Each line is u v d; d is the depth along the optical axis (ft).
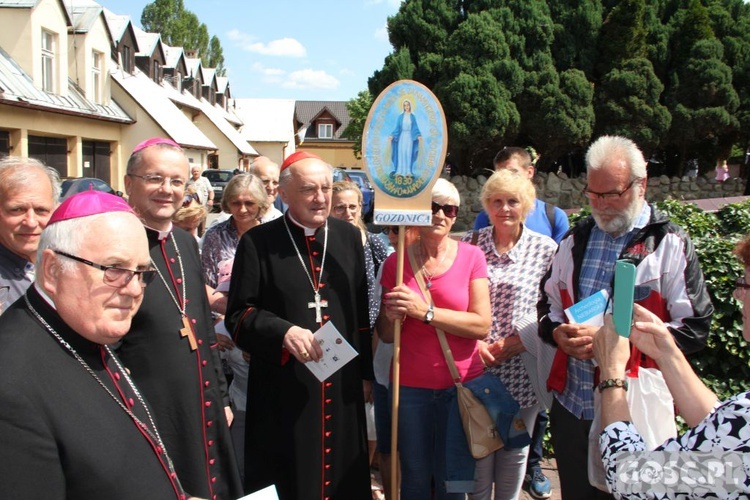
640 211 8.73
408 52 61.98
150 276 5.63
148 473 5.33
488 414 9.33
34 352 4.84
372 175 9.46
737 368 14.01
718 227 23.48
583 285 9.09
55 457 4.65
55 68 59.57
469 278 9.95
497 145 61.31
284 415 9.07
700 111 62.18
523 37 61.41
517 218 11.21
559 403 9.38
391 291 9.66
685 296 8.27
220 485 8.60
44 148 57.41
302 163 9.20
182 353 8.27
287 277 9.29
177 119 85.46
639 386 8.14
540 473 12.92
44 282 5.12
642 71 61.72
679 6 67.46
